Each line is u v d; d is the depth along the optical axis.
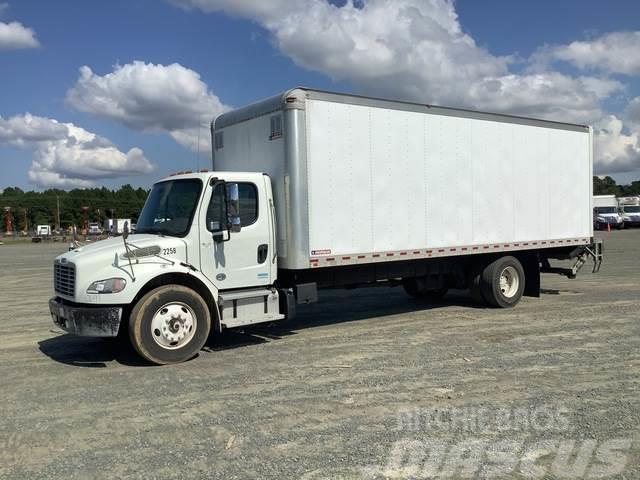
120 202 133.88
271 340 8.73
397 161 9.47
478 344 8.00
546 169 11.95
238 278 8.16
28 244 54.66
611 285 14.38
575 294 12.91
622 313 10.16
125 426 5.14
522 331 8.84
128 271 7.19
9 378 6.89
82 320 7.09
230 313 8.05
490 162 10.89
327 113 8.62
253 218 8.33
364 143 9.04
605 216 52.66
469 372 6.54
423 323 9.80
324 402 5.61
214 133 9.89
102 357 7.90
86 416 5.44
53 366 7.45
